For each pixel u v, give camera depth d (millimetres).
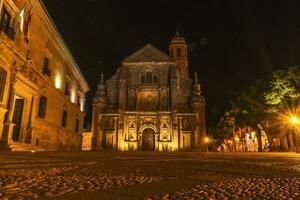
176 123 52875
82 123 47812
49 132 30281
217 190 4754
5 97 20062
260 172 8195
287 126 40094
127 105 55875
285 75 35094
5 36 19406
